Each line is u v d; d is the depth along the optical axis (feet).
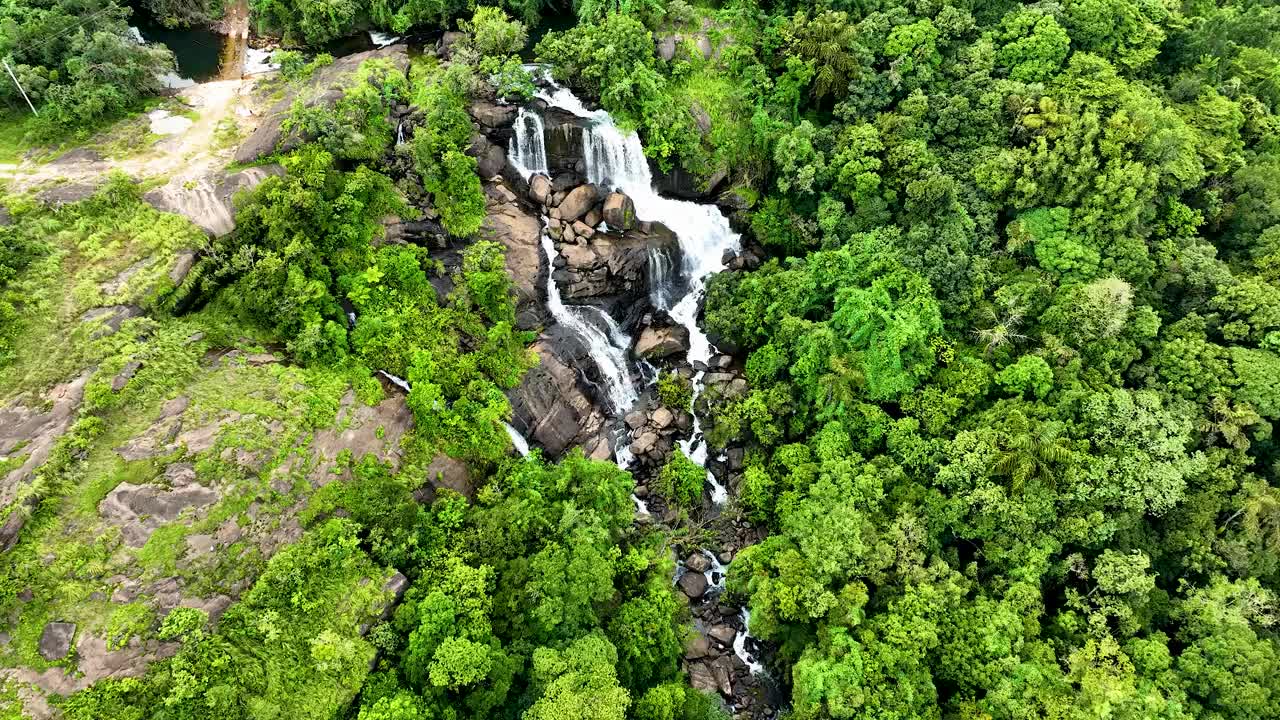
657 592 122.42
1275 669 100.22
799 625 119.03
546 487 129.29
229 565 104.42
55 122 142.10
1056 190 141.38
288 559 106.01
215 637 97.91
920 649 108.06
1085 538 113.80
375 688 101.65
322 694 99.14
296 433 117.19
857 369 134.82
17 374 109.09
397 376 133.90
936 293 141.28
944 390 133.59
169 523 103.71
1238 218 147.95
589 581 112.57
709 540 138.72
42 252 119.75
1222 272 134.31
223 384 118.11
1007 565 116.57
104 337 114.11
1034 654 106.22
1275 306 126.31
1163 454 114.32
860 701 102.63
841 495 124.16
